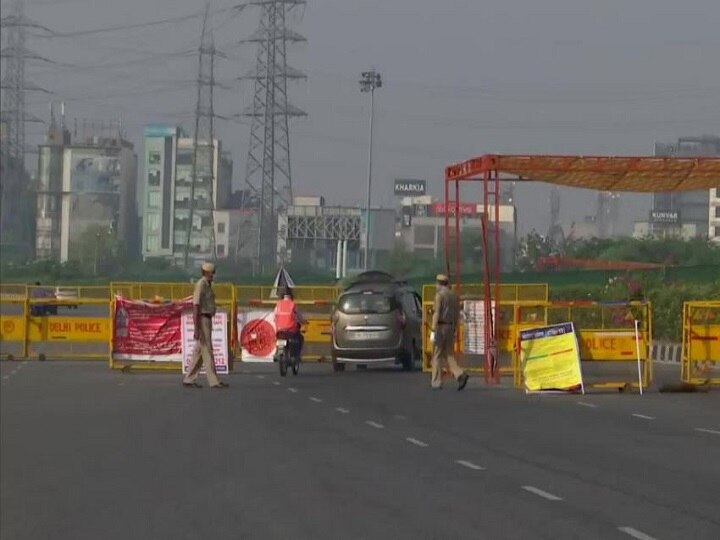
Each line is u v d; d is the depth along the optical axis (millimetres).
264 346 44656
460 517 15664
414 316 43969
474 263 87062
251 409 29609
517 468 19922
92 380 38219
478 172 36969
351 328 42062
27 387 35750
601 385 34812
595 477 18953
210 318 35812
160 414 28578
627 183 38406
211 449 22547
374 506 16516
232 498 17328
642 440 23609
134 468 20375
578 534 14523
